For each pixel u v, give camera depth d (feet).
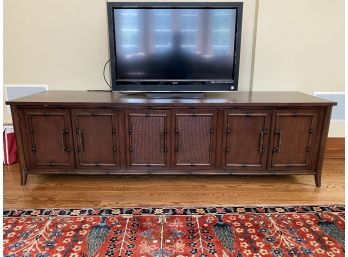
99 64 8.36
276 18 7.91
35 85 8.51
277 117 6.63
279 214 5.77
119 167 7.01
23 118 6.61
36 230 5.22
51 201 6.24
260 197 6.46
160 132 6.74
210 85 7.31
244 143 6.83
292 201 6.29
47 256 4.57
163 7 6.75
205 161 6.95
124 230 5.26
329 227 5.36
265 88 8.47
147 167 7.00
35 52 8.24
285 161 6.93
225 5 6.74
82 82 8.50
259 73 8.35
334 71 8.38
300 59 8.25
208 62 7.16
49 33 8.10
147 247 4.80
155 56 7.10
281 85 8.45
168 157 6.93
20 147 6.77
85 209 5.93
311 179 7.39
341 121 8.77
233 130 6.73
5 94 8.55
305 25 7.98
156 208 5.98
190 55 7.11
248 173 7.02
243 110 6.59
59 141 6.80
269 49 8.15
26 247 4.77
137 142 6.83
